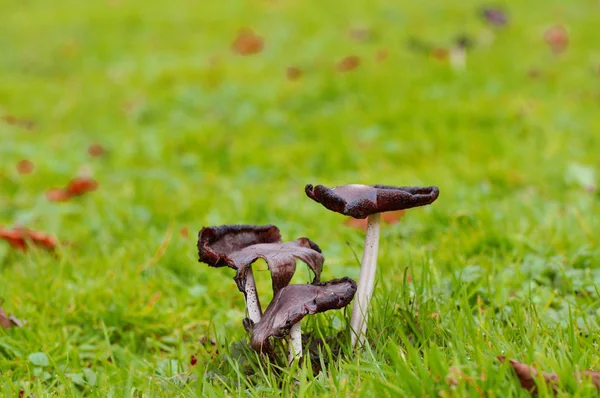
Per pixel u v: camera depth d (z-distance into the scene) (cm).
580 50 1448
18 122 1161
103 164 948
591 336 365
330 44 1588
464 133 926
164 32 1812
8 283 530
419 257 537
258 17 1909
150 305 495
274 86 1259
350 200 329
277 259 335
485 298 447
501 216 619
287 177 866
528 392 299
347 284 340
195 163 909
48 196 775
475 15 1816
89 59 1603
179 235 620
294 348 346
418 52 1466
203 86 1311
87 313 486
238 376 351
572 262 511
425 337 370
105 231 652
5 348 432
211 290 523
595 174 753
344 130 1007
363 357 354
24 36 1841
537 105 1034
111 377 405
